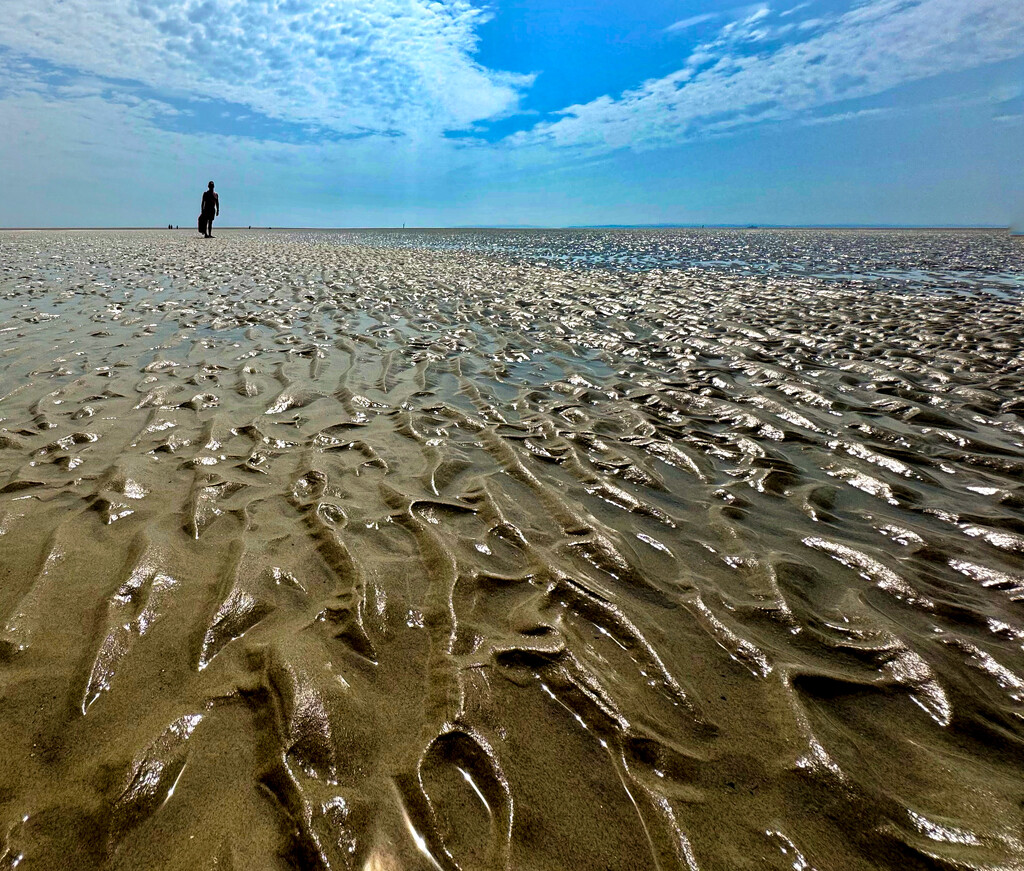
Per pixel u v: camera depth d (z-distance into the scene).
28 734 1.75
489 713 1.90
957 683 2.08
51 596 2.35
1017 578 2.72
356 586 2.54
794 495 3.63
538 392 5.75
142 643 2.13
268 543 2.84
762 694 2.04
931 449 4.33
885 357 6.90
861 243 30.66
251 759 1.69
